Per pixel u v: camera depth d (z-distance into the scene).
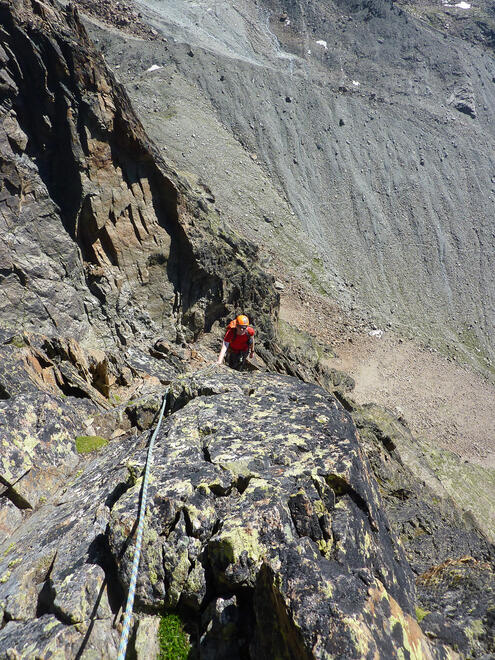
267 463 7.26
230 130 115.19
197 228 43.47
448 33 178.00
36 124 33.16
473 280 111.81
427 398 74.62
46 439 9.90
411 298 103.44
